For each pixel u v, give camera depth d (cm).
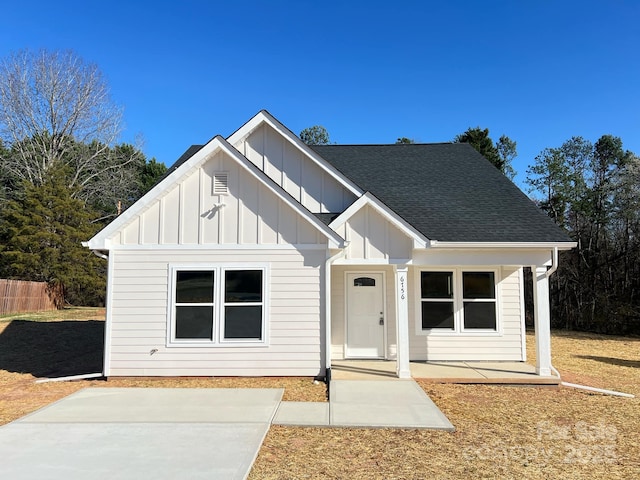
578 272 2652
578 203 2844
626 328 2311
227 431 663
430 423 713
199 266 1047
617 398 916
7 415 764
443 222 1128
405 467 546
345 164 1459
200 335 1038
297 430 682
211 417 734
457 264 1069
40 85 3519
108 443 612
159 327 1035
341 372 1080
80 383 1004
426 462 563
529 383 1011
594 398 913
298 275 1049
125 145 4175
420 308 1251
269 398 860
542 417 773
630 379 1130
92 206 3716
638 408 838
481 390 966
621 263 2511
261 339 1038
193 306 1042
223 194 1062
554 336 2156
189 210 1059
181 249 1049
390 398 859
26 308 2592
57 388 962
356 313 1255
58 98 3572
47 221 2916
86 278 2980
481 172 1416
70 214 3005
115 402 830
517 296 1259
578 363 1362
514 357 1238
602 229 2683
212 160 1071
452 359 1236
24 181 3028
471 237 1057
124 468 527
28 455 568
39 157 3544
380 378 1022
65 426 686
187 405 809
